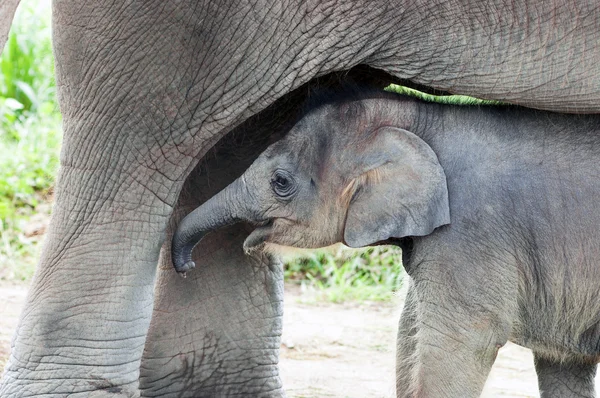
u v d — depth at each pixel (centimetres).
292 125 891
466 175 827
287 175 851
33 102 1942
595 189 823
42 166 1658
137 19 791
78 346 814
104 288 818
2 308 1278
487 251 817
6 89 1978
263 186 857
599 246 821
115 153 814
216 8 782
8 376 816
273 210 859
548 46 787
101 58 802
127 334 820
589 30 780
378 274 1530
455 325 812
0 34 712
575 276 826
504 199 823
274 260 944
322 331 1316
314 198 850
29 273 1441
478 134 838
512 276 821
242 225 921
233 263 927
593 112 807
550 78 793
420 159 812
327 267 1538
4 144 1762
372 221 823
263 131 898
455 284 813
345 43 793
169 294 925
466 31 790
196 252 925
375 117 845
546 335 850
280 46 791
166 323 925
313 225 856
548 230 823
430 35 793
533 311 841
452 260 814
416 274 828
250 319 935
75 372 811
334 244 862
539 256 826
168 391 925
